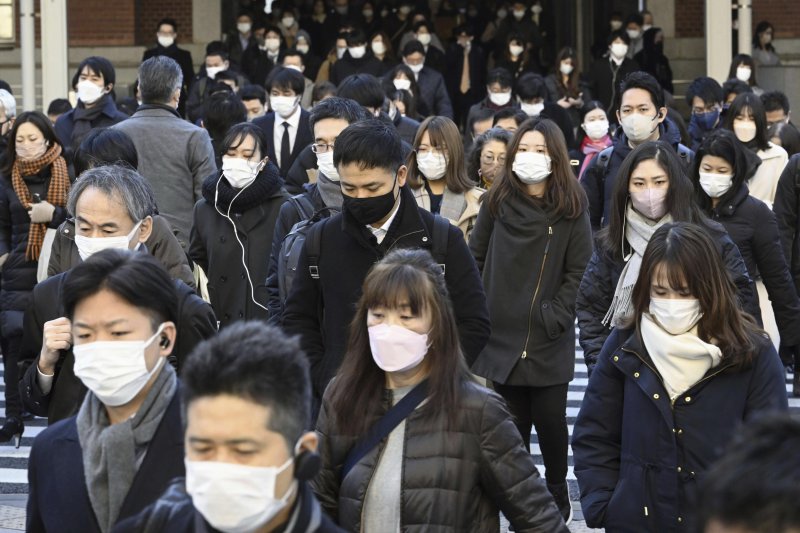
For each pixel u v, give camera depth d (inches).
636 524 286.0
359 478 247.0
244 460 173.9
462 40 1261.1
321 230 329.1
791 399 636.1
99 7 1472.7
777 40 1476.4
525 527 249.4
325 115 419.2
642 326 289.0
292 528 179.2
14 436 554.9
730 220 453.7
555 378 411.2
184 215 514.9
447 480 245.0
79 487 220.8
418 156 463.8
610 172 506.3
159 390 227.0
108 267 225.5
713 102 789.2
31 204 523.2
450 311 251.3
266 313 450.3
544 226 411.5
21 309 529.0
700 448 282.2
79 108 668.7
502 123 640.4
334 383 257.8
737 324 282.4
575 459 300.2
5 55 1497.3
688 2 1523.1
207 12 1496.1
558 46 1749.5
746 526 123.6
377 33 1152.2
